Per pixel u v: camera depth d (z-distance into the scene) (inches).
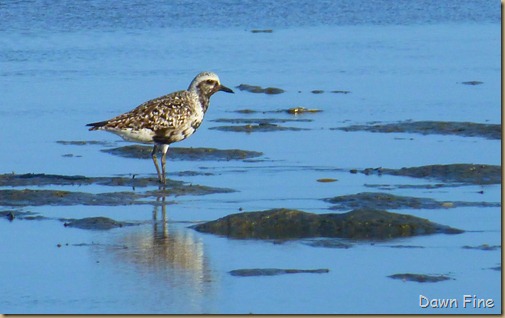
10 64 1465.3
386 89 1314.0
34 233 747.4
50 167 941.2
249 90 1323.8
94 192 853.8
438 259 682.8
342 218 749.9
